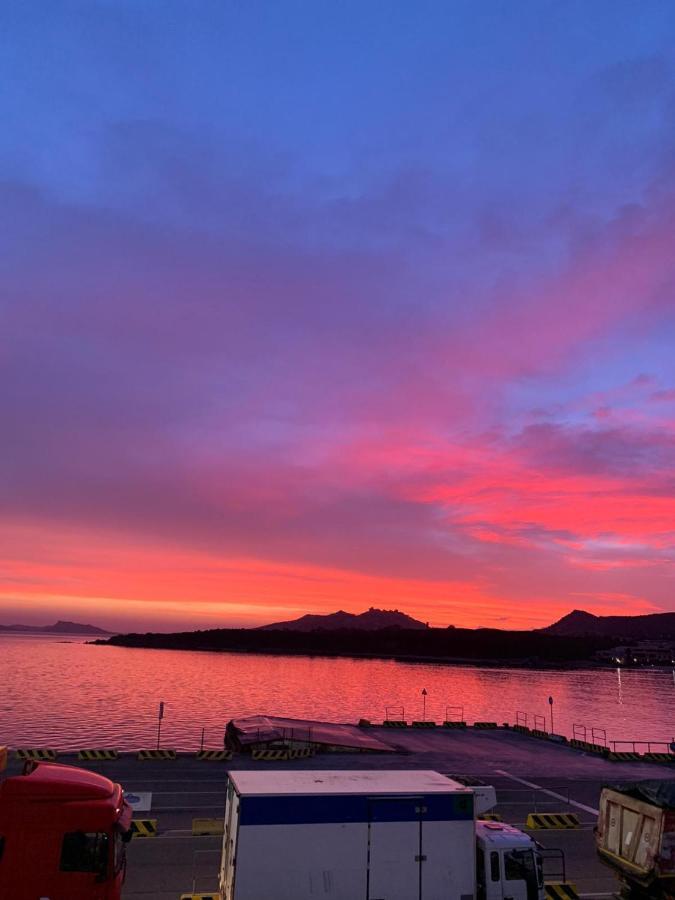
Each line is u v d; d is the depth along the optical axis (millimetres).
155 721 92375
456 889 14531
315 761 38469
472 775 36188
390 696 148625
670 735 95438
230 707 113688
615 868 17984
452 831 14734
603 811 19031
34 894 13445
